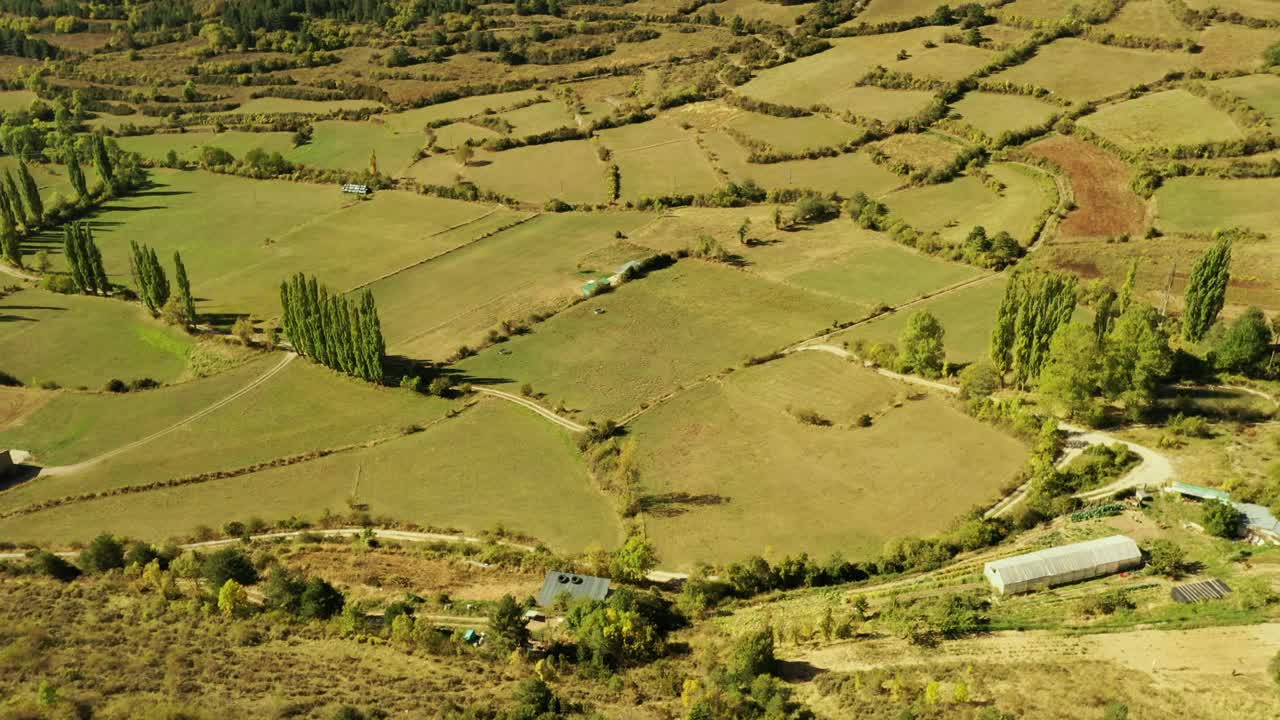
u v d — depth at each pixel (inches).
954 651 3476.9
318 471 5167.3
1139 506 4249.5
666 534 4488.2
